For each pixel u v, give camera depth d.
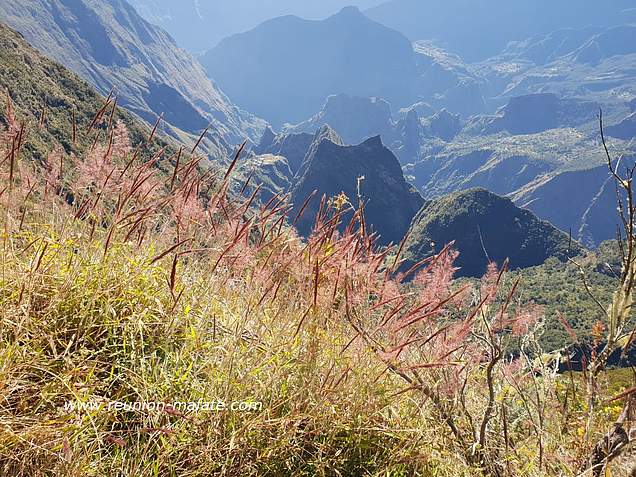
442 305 2.39
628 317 2.39
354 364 2.53
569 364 2.68
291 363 2.45
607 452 2.22
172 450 1.89
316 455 2.21
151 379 2.18
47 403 1.96
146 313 2.47
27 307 2.15
